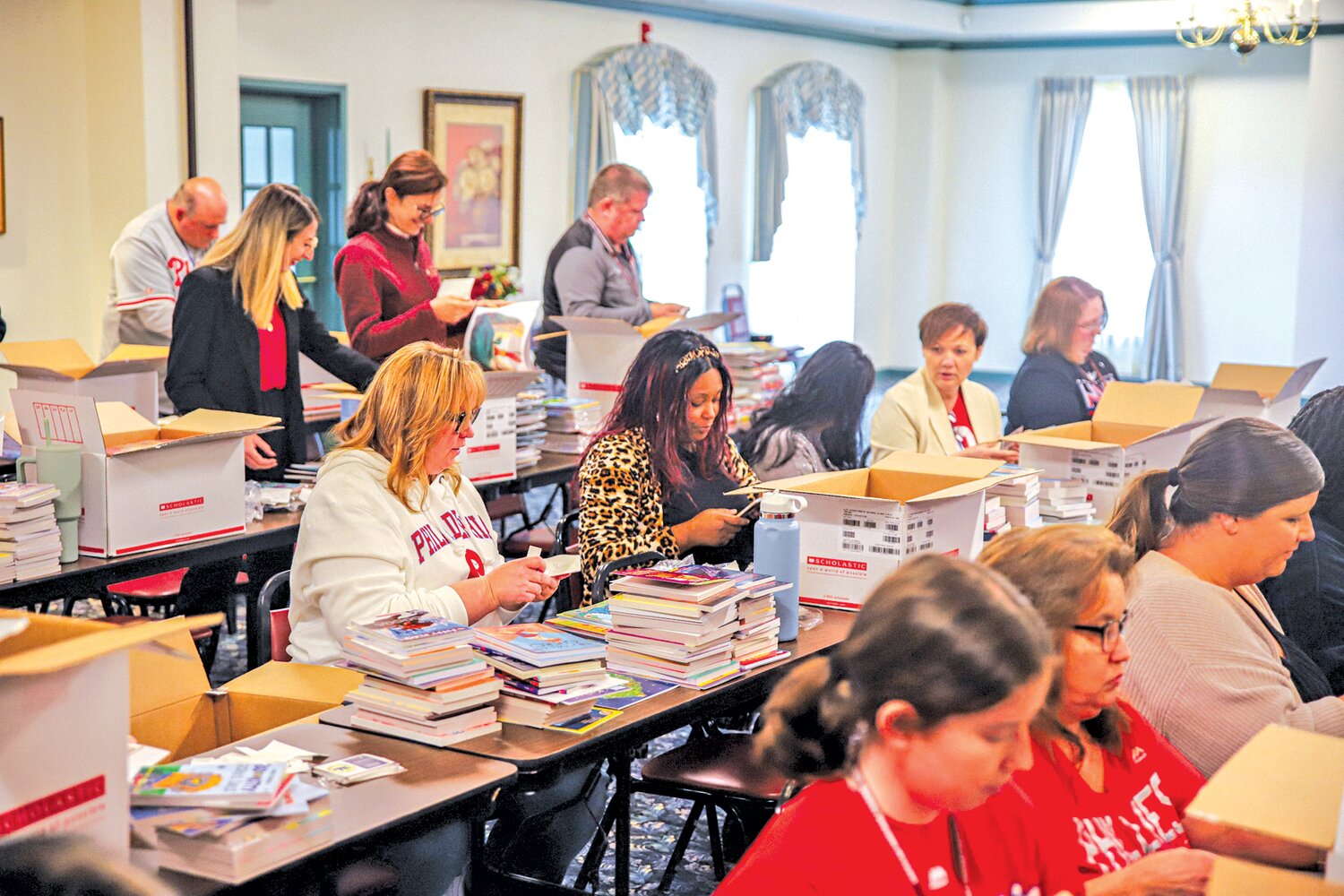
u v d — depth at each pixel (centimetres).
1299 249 1136
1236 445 227
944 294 1421
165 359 470
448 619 247
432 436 275
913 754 131
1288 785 133
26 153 671
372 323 514
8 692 148
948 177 1401
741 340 1180
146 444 346
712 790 273
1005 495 364
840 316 1334
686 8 1077
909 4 1202
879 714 130
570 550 353
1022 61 1348
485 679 225
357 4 834
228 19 698
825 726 135
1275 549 229
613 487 335
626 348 530
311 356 464
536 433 510
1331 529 299
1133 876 160
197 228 578
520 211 957
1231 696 215
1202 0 1150
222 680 460
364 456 276
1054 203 1331
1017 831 160
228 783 178
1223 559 231
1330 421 299
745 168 1180
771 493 293
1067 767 176
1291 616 290
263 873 170
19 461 341
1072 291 499
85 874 154
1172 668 218
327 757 211
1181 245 1298
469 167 912
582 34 995
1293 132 1244
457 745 219
